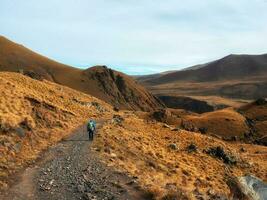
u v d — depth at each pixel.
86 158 28.17
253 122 183.75
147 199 18.20
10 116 34.44
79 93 137.50
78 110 73.56
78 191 19.30
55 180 21.31
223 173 47.97
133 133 55.47
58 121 46.16
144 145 46.56
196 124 163.75
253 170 60.34
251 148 111.44
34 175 22.36
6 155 25.95
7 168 23.33
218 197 20.41
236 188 21.72
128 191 19.36
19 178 21.58
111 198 18.08
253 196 21.67
